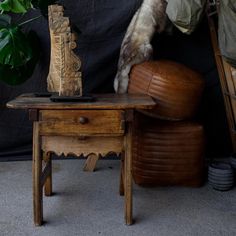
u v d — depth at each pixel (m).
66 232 1.54
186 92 1.94
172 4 1.90
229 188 2.02
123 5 2.34
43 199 1.86
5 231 1.54
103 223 1.62
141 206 1.80
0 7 1.91
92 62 2.40
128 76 2.11
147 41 2.10
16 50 2.03
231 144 2.54
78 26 2.34
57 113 1.50
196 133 2.00
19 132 2.48
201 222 1.65
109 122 1.51
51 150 1.55
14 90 2.42
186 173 2.03
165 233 1.54
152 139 1.99
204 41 2.43
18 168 2.32
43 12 2.15
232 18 1.86
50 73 1.77
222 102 2.51
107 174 2.23
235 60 1.94
